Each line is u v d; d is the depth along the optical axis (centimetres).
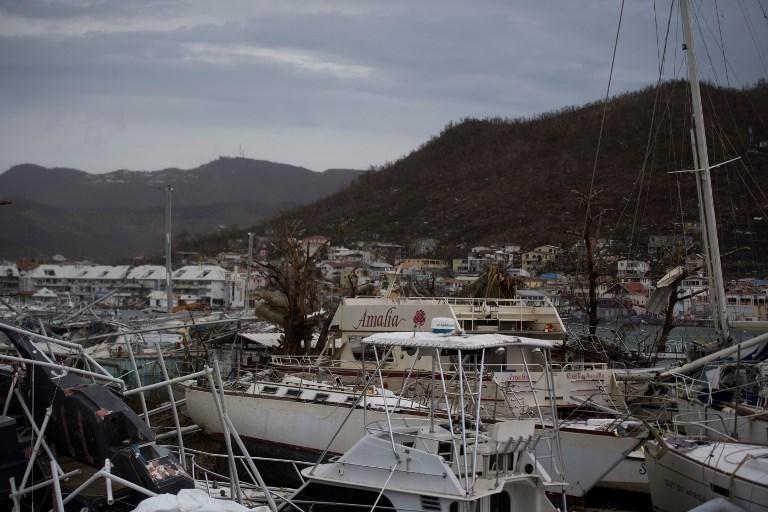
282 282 4069
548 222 16488
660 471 2031
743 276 6244
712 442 2062
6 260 17562
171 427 2681
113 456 1619
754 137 9056
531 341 1655
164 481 1570
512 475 1600
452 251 17350
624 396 2498
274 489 1934
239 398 2617
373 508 1558
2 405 1894
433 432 1686
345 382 2784
